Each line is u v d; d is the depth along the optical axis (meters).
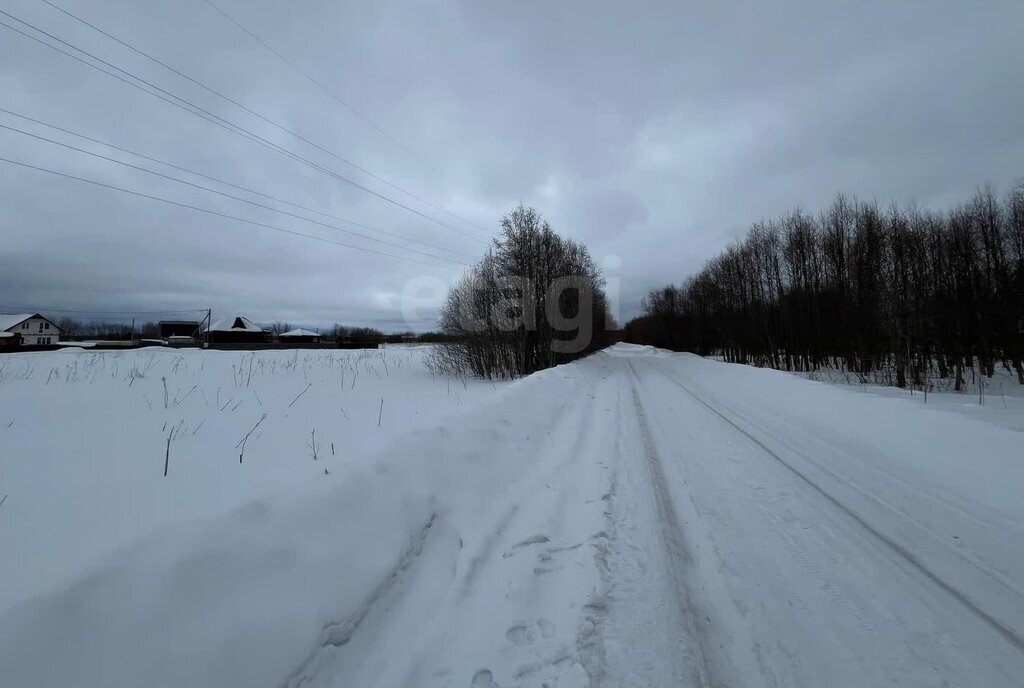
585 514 4.62
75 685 1.84
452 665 2.56
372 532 3.47
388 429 7.29
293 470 4.90
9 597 2.30
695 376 19.72
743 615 3.01
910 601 3.11
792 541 3.99
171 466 5.17
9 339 58.66
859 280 29.17
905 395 13.95
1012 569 3.45
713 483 5.48
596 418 9.64
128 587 2.30
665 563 3.67
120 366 16.36
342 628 2.66
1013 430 5.92
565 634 2.85
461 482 4.83
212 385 12.39
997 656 2.59
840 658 2.61
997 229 24.02
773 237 37.00
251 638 2.31
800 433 8.00
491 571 3.55
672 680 2.48
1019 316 21.86
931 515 4.42
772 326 37.66
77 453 5.70
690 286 62.66
